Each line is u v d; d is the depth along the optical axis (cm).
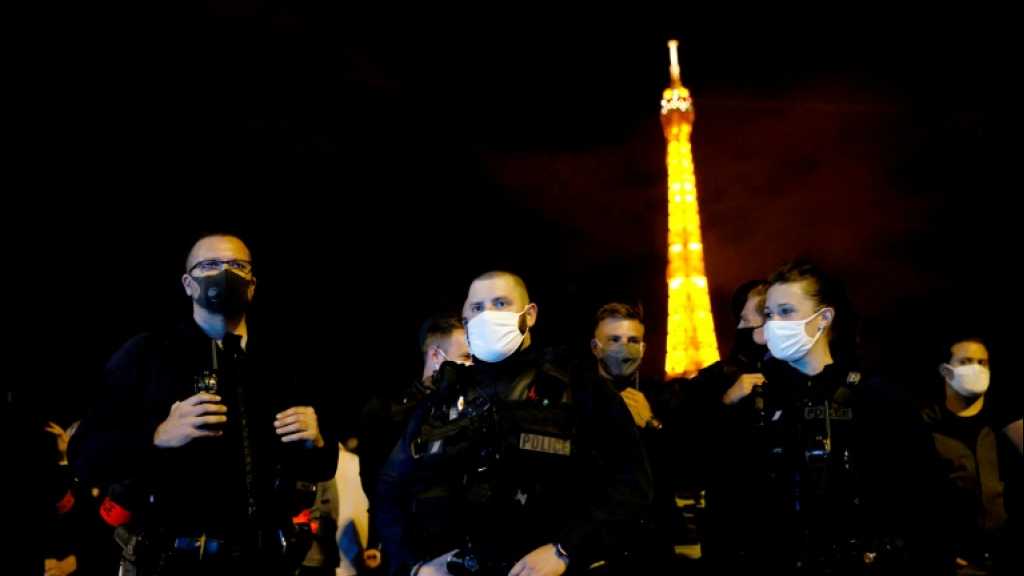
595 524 398
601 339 643
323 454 448
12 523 352
